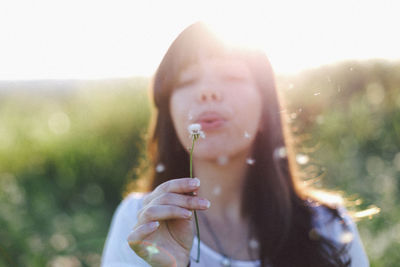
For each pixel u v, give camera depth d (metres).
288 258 0.77
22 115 3.67
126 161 2.75
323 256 0.77
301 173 0.94
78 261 1.62
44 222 2.06
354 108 2.37
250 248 0.77
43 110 3.75
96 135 2.93
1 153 2.83
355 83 2.36
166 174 0.82
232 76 0.73
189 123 0.72
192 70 0.73
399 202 1.52
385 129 2.42
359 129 2.35
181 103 0.73
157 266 0.59
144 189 0.91
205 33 0.73
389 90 2.60
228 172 0.78
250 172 0.80
